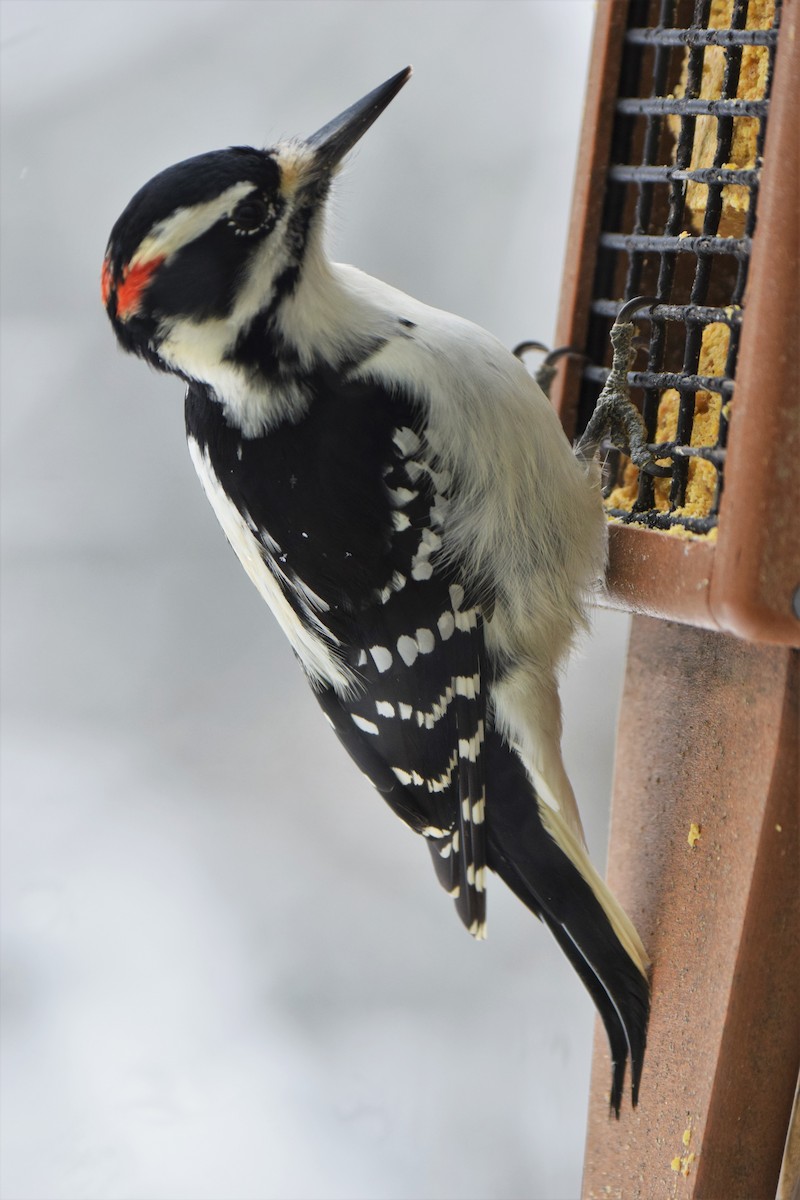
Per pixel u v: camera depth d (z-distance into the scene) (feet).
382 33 27.55
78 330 28.09
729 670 17.69
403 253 26.66
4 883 26.66
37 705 28.07
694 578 16.29
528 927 26.05
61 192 27.55
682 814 18.34
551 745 19.61
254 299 18.21
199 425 19.61
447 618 19.20
